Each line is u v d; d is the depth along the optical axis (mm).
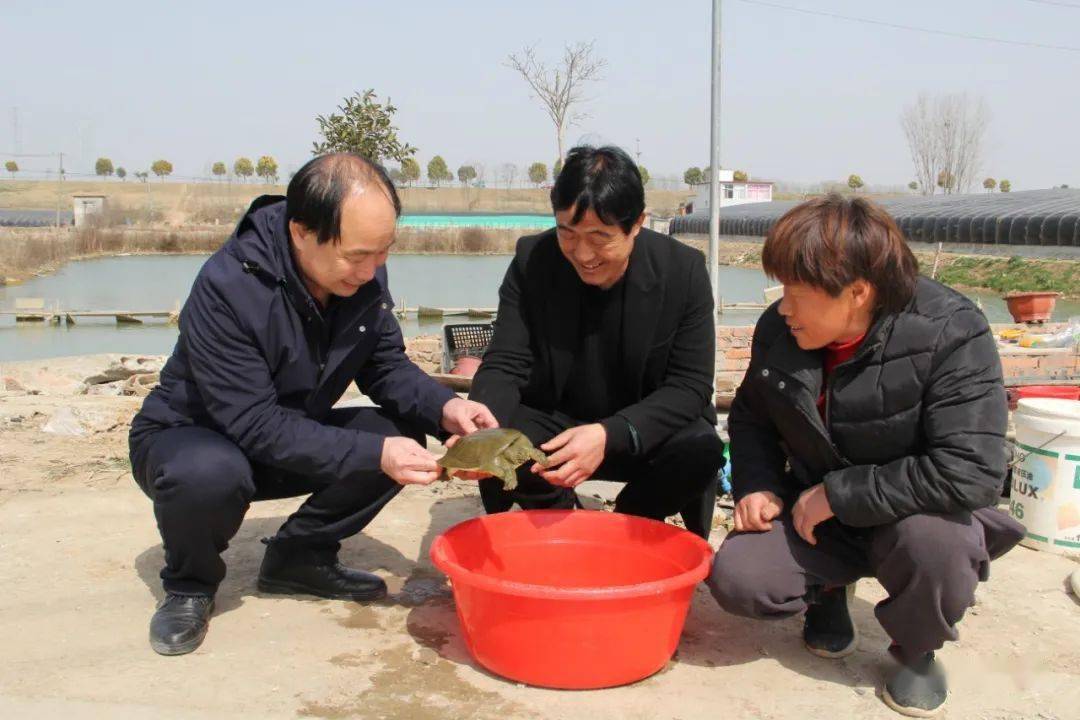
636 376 2957
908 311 2230
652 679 2465
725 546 2521
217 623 2768
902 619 2277
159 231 41438
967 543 2201
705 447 2984
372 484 2791
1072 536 3443
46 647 2578
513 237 40125
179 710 2229
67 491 4074
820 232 2123
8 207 72125
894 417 2285
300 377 2678
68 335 14523
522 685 2400
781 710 2307
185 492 2471
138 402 6148
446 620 2816
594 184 2434
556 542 2867
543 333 2994
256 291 2506
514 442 2518
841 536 2484
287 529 2893
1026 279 21078
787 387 2395
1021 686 2445
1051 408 3506
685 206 50562
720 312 11680
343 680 2412
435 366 9539
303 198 2322
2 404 6070
